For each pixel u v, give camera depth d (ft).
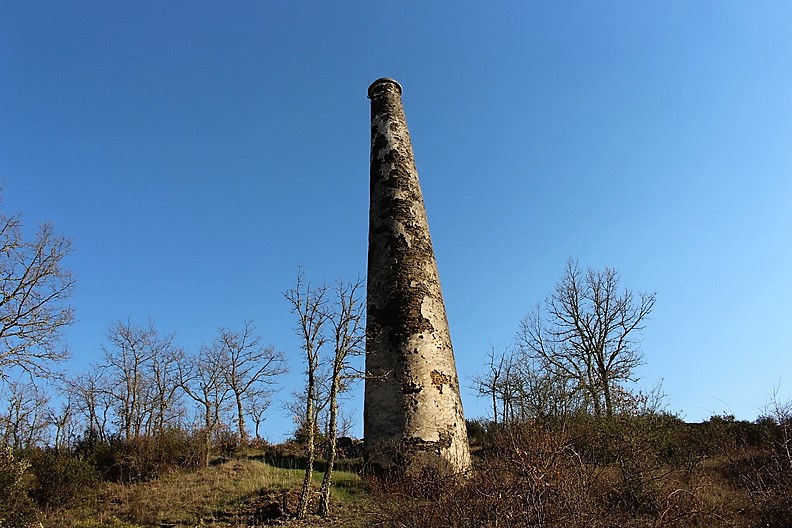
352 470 51.85
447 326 43.65
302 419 69.92
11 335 58.54
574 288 80.33
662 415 44.24
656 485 31.42
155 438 59.88
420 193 48.52
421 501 25.82
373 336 42.37
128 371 87.92
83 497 45.93
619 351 75.77
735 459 42.50
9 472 36.78
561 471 23.44
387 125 50.52
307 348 41.63
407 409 38.78
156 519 39.73
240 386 90.74
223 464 55.88
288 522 36.01
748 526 28.17
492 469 25.25
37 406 71.87
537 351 79.61
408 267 43.73
